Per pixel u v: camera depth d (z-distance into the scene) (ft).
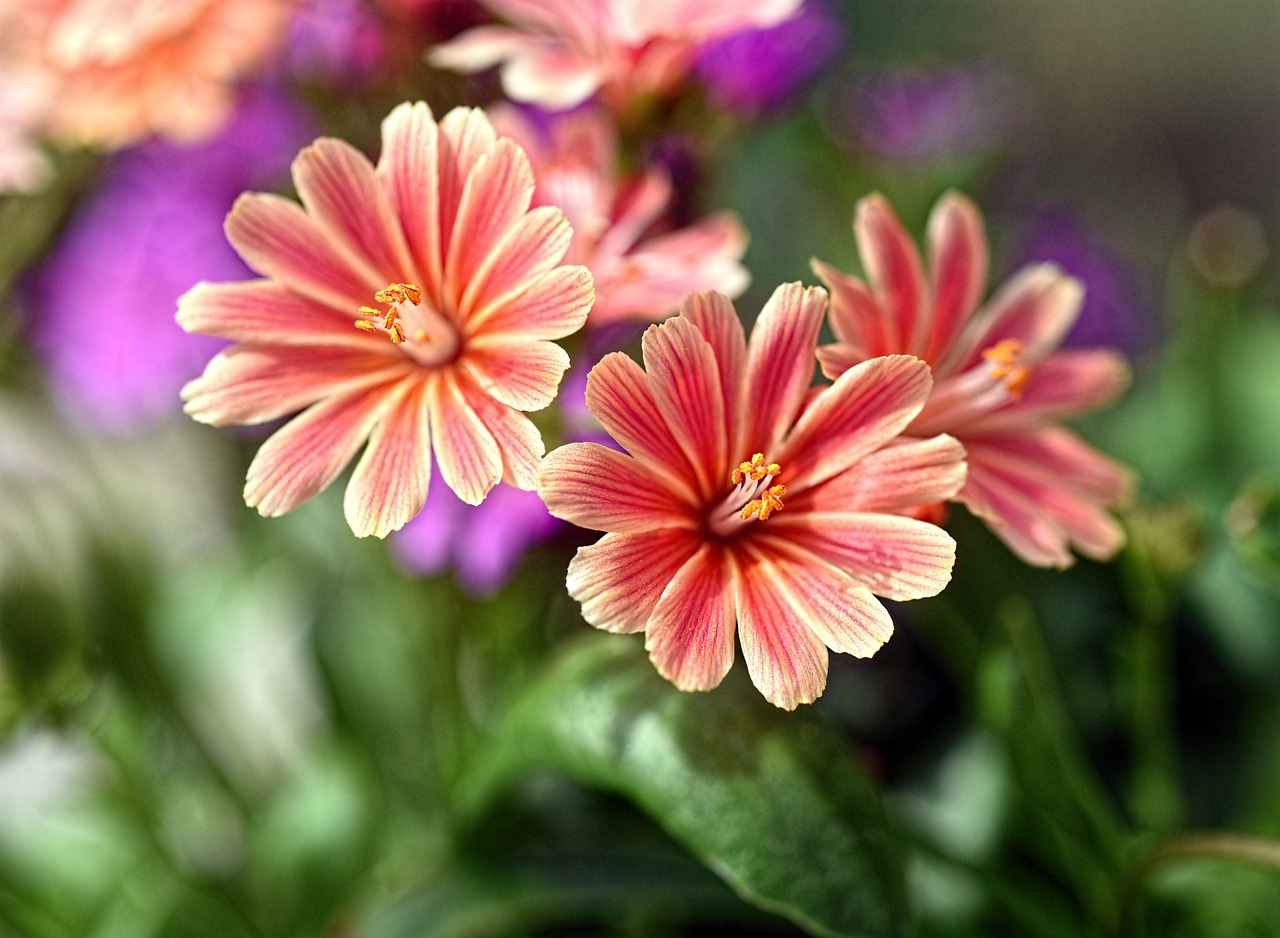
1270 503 0.68
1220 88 1.58
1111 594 0.89
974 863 0.73
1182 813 0.87
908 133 1.00
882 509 0.57
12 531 0.77
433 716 0.84
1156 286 1.29
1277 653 0.88
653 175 0.67
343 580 0.88
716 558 0.57
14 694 0.75
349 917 0.77
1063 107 1.52
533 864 0.75
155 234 0.85
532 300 0.57
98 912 0.84
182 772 0.88
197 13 0.72
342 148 0.59
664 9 0.67
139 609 0.83
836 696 0.92
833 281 0.60
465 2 0.72
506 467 0.57
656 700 0.65
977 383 0.63
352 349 0.60
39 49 0.74
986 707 0.73
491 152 0.58
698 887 0.73
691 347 0.56
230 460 0.97
